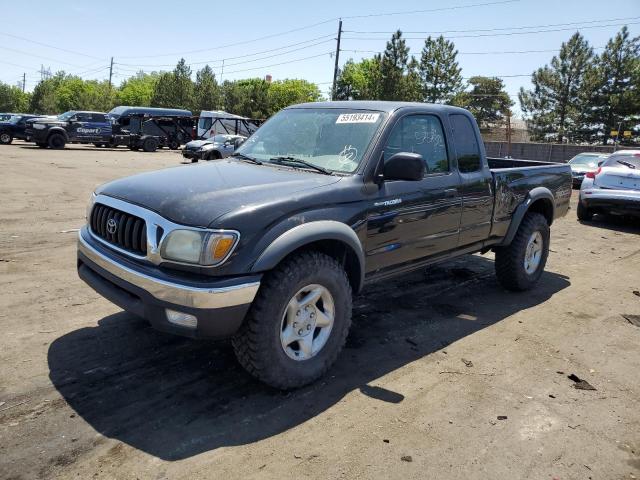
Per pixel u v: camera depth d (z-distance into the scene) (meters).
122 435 2.90
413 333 4.58
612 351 4.40
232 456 2.77
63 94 100.88
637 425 3.27
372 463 2.77
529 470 2.78
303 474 2.65
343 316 3.62
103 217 3.52
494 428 3.15
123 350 3.91
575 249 8.57
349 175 3.80
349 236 3.54
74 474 2.57
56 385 3.38
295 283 3.26
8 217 8.65
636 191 10.33
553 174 6.11
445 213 4.54
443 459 2.83
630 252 8.49
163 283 3.00
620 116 52.78
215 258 2.97
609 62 52.53
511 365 4.03
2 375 3.45
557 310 5.38
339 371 3.79
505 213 5.34
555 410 3.40
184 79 69.75
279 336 3.26
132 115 33.38
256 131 4.89
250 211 3.12
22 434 2.85
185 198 3.22
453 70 54.53
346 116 4.29
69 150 28.52
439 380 3.73
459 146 4.81
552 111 56.75
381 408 3.32
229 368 3.72
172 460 2.71
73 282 5.38
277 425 3.07
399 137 4.16
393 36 45.31
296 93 81.44
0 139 30.03
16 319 4.37
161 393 3.35
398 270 4.29
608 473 2.79
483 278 6.40
